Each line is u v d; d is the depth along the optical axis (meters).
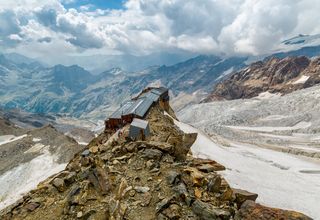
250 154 68.69
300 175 51.88
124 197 18.25
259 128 161.25
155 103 56.69
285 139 123.62
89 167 22.14
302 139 124.19
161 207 16.89
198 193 18.36
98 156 24.38
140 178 20.12
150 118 47.03
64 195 20.52
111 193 19.33
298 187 41.97
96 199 19.02
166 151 23.69
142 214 16.81
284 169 56.91
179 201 17.61
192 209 17.06
